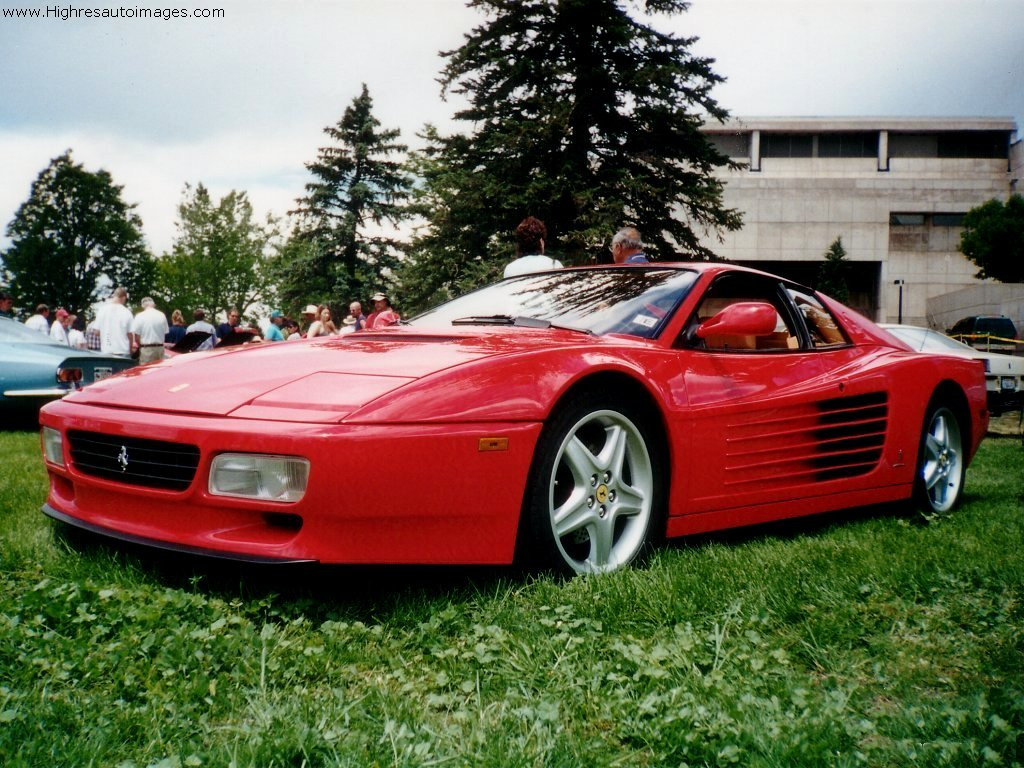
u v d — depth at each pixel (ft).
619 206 67.46
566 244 68.44
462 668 6.44
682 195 75.82
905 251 169.58
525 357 8.71
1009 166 175.83
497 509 8.17
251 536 7.72
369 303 122.83
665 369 9.87
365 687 6.17
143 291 166.09
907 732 5.47
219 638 6.61
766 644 7.04
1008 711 5.63
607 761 5.05
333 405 7.72
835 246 161.89
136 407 8.55
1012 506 14.44
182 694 5.78
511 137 69.10
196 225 154.71
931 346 36.27
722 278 11.51
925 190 166.50
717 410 10.20
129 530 8.33
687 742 5.18
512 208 70.28
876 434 12.50
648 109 71.46
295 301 127.65
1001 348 63.93
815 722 5.50
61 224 162.20
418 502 7.70
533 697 6.01
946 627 7.59
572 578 8.75
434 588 8.30
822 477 11.71
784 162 179.93
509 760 4.90
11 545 9.36
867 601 8.25
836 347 12.62
